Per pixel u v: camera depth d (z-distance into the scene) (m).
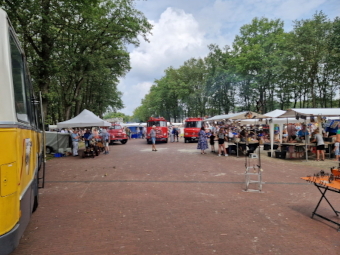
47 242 3.78
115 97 41.22
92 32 22.38
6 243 2.20
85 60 22.86
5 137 2.27
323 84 28.48
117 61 30.05
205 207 5.40
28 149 3.19
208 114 45.59
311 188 6.94
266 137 20.91
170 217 4.81
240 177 8.49
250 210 5.18
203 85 42.59
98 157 14.84
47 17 14.57
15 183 2.35
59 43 18.86
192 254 3.39
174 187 7.20
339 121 14.55
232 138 16.12
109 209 5.33
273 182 7.71
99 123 16.06
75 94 26.75
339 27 22.84
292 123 16.31
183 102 50.16
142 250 3.51
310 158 12.88
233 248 3.54
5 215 2.22
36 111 5.55
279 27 32.81
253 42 32.44
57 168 10.97
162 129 25.23
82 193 6.68
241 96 36.72
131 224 4.48
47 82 17.86
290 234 4.01
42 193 6.71
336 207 5.33
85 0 13.41
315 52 26.75
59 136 16.48
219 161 12.29
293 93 32.22
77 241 3.81
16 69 2.92
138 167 10.75
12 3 11.17
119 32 23.55
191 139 25.64
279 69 28.09
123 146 23.20
